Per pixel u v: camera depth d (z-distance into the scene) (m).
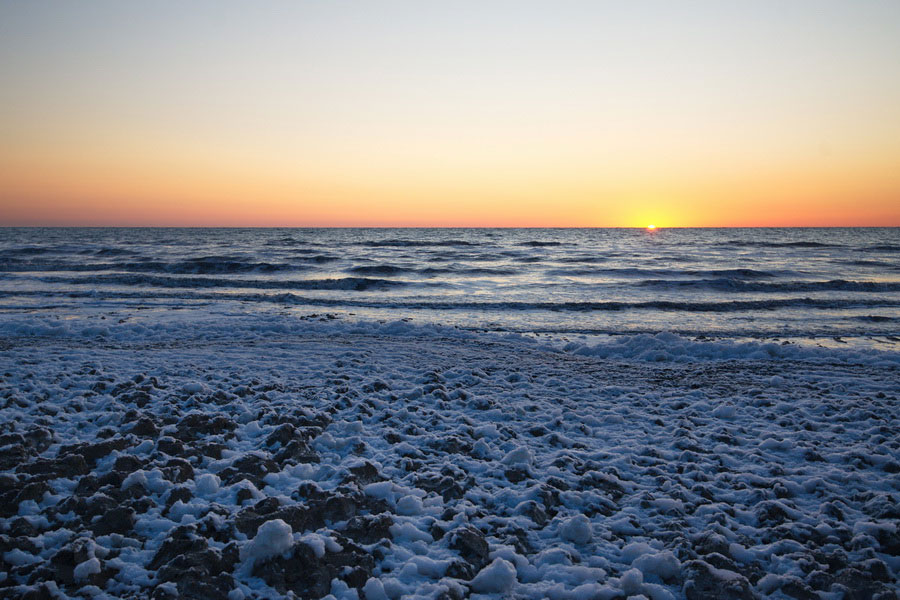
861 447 5.60
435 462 5.03
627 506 4.36
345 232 119.75
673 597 3.18
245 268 30.53
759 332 14.41
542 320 16.00
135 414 5.66
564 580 3.34
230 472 4.48
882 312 17.80
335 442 5.28
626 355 10.80
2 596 2.84
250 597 2.98
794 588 3.24
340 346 10.52
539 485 4.49
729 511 4.28
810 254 45.53
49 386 6.80
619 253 46.50
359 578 3.19
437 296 21.06
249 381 7.52
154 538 3.57
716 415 6.80
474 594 3.14
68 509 3.74
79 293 19.78
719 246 57.03
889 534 3.80
